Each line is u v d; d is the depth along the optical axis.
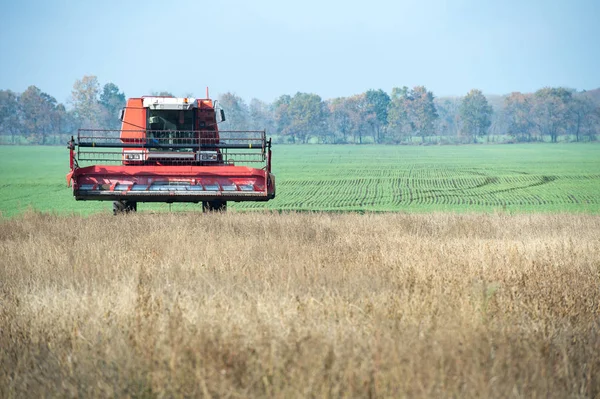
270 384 19.80
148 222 65.19
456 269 38.25
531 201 150.75
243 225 63.88
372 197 165.00
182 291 32.66
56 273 40.50
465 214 81.06
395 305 27.61
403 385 19.06
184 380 19.80
